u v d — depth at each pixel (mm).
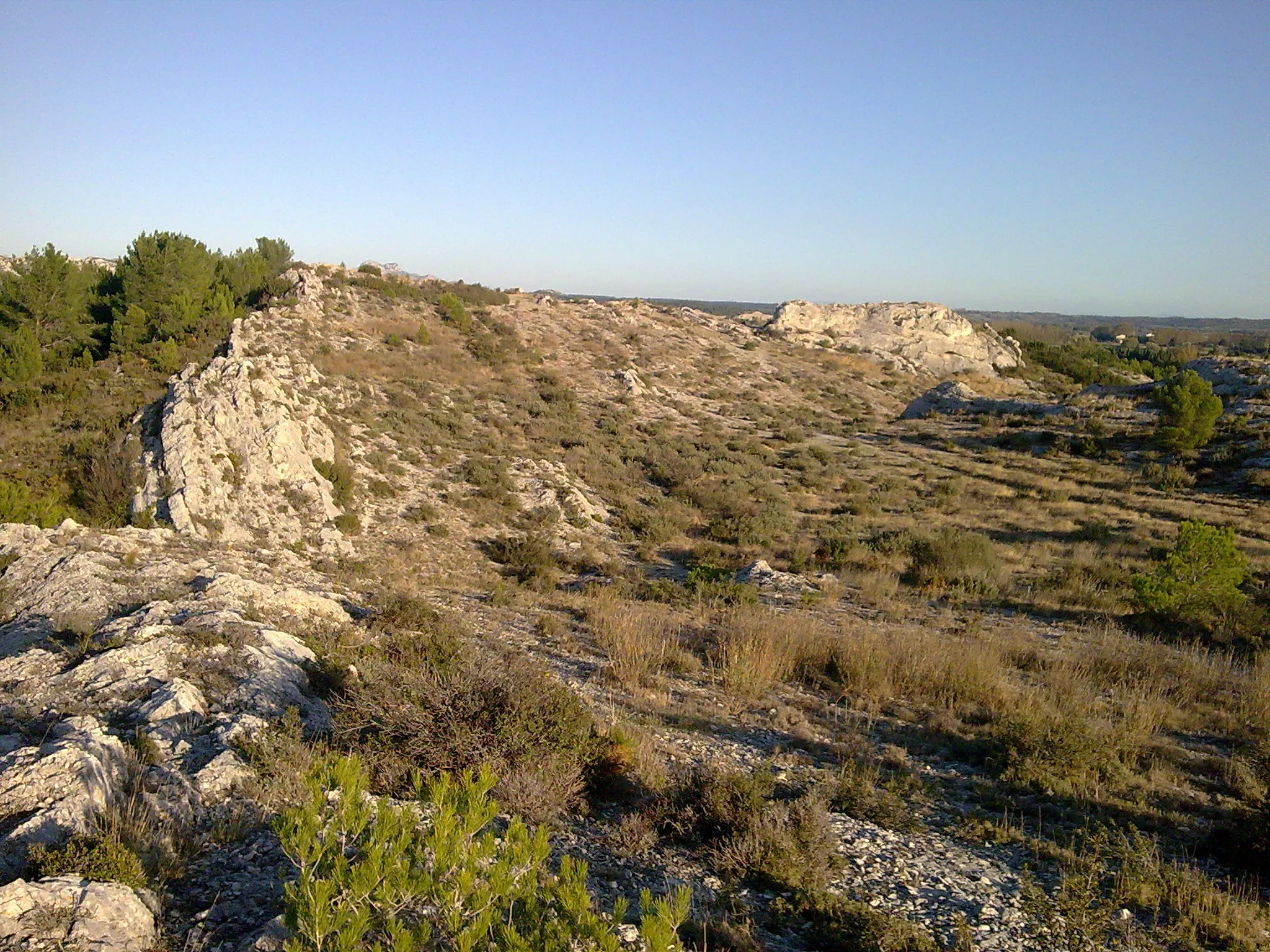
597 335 52875
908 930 5582
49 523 16969
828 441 41812
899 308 70688
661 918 3830
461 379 37938
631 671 12070
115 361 31031
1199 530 16391
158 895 4941
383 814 4355
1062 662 13133
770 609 17078
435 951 4297
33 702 7410
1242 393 38656
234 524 18672
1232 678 12570
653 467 32938
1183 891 6352
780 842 6559
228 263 45406
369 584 17625
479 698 7871
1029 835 7648
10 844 4914
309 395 27719
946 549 21484
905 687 12086
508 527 23953
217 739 7199
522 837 4398
